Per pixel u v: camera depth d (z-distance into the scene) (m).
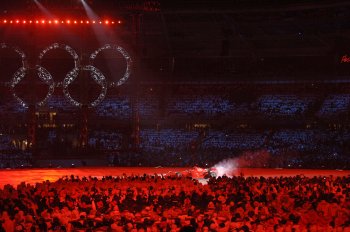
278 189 35.81
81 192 34.50
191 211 28.41
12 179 47.69
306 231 24.03
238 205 30.58
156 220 25.91
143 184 37.59
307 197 33.28
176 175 42.31
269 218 26.48
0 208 29.11
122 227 24.31
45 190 34.53
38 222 25.11
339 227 24.92
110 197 32.28
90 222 26.00
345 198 33.50
